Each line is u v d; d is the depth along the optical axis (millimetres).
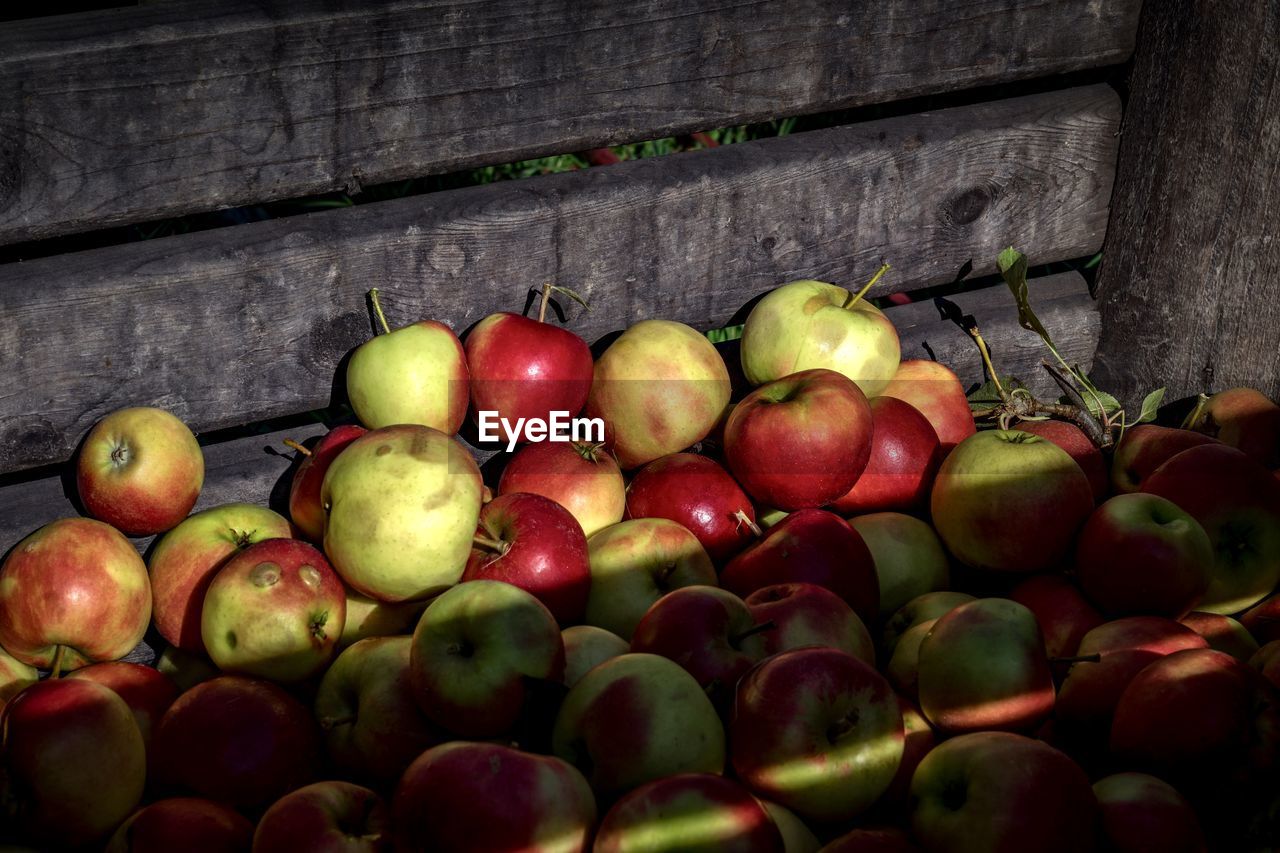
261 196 1233
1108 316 1479
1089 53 1402
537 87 1270
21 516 1247
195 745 1135
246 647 1165
